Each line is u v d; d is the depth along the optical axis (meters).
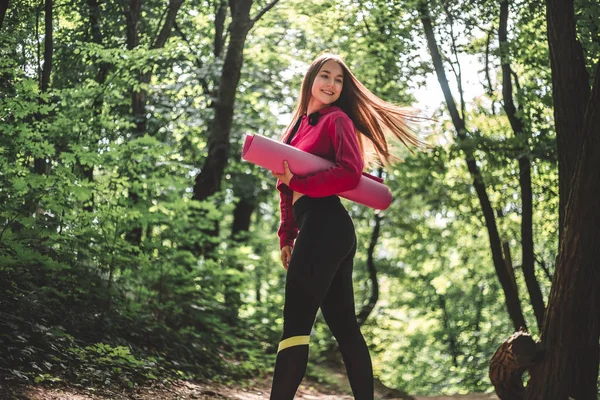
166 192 9.18
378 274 20.81
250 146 3.09
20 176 5.89
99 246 6.49
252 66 13.23
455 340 20.75
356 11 10.98
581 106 5.13
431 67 10.20
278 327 10.88
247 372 7.47
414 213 16.05
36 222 5.68
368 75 11.94
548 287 14.79
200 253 9.80
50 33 7.18
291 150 3.13
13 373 3.79
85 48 7.81
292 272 3.05
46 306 5.29
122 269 6.57
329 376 8.88
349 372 3.26
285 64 13.21
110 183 7.09
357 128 3.48
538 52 8.45
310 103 3.39
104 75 9.14
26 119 6.82
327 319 3.29
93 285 6.00
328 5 11.33
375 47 10.70
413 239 17.89
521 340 4.70
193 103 11.99
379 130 3.50
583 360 4.57
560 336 4.59
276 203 17.30
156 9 10.54
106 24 9.57
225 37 12.29
